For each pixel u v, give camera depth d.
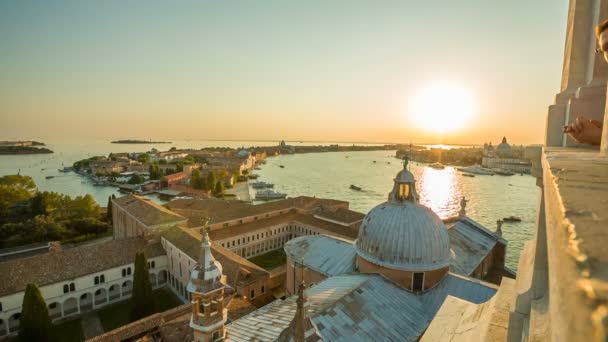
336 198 179.25
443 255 39.69
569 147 11.42
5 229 94.44
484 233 59.91
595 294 1.58
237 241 89.00
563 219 2.81
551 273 2.91
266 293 62.06
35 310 47.03
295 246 54.97
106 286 64.56
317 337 19.11
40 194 114.38
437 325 16.67
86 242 101.94
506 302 13.98
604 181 4.03
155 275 72.75
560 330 1.89
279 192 196.00
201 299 26.14
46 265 60.16
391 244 39.25
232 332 32.44
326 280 42.53
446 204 157.88
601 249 2.04
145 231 75.50
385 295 36.47
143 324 46.38
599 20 11.73
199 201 120.25
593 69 12.00
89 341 43.06
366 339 30.83
